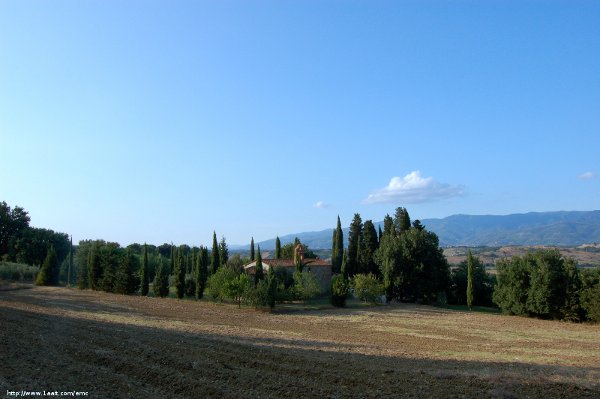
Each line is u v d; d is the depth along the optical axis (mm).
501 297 63812
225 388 17234
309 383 18328
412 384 18672
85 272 80938
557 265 58812
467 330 46031
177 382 17781
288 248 101750
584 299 54750
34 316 37750
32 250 105125
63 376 18469
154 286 72250
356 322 49781
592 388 18875
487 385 18703
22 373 18656
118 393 16391
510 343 37594
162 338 28547
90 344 25344
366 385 18312
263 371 20281
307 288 67125
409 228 87875
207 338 29969
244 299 60469
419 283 75750
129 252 77312
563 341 39750
